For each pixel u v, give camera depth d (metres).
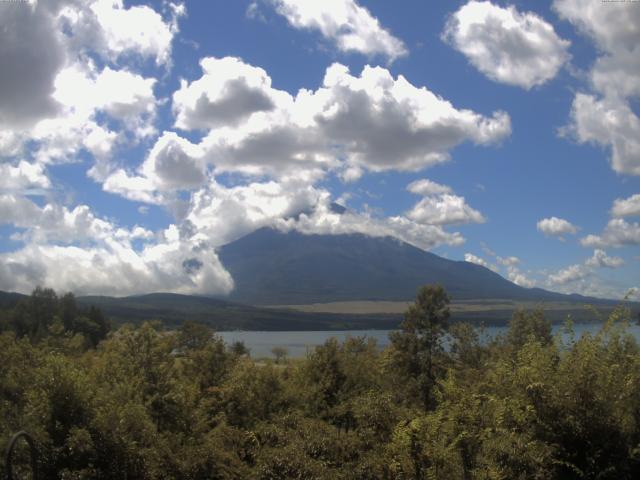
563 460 8.41
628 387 8.44
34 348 24.80
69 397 13.72
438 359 36.97
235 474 15.40
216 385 26.06
